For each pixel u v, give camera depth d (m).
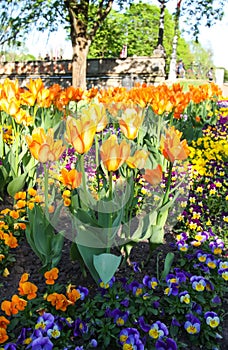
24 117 3.76
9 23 18.22
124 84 13.62
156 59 25.02
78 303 2.30
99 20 19.69
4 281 2.58
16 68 28.06
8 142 4.96
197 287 2.29
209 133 7.31
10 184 3.48
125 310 2.14
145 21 38.53
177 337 2.14
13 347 1.83
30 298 2.05
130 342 1.91
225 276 2.44
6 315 2.21
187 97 4.68
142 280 2.56
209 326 2.13
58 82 27.05
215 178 4.72
